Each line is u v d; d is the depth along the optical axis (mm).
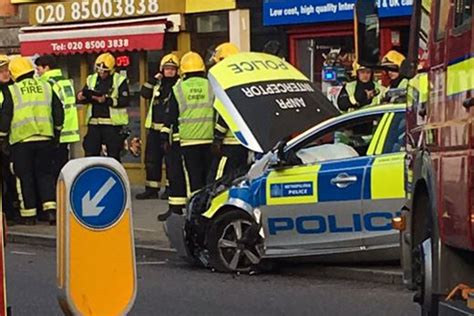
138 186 24859
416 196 10477
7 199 20188
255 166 14719
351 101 18281
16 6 26078
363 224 13797
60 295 8766
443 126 9156
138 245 17266
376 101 18172
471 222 8250
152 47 23578
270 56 16750
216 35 23438
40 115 19656
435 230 9445
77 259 8703
